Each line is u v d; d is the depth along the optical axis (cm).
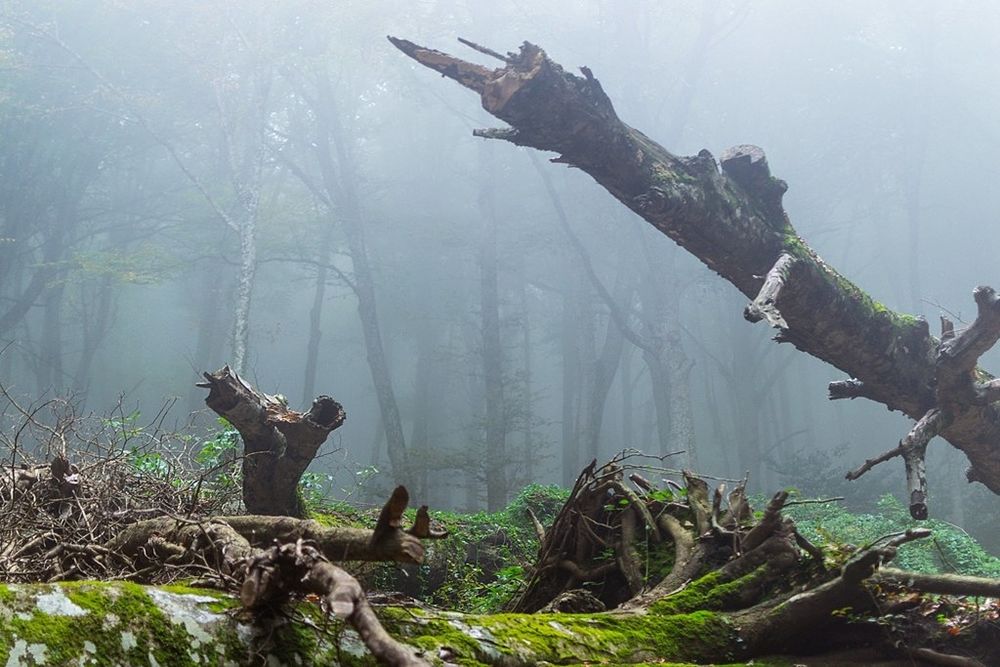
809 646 498
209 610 276
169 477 673
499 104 495
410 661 221
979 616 501
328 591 248
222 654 266
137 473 670
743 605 503
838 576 502
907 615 498
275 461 620
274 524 381
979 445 660
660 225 567
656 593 520
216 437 845
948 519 2311
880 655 492
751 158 588
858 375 656
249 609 280
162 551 400
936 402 646
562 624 416
